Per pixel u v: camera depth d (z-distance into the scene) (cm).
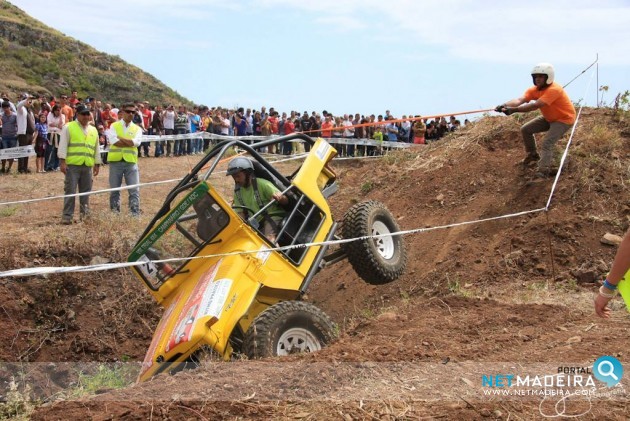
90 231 1161
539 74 958
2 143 1767
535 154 1066
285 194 843
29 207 1400
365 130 2320
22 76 3919
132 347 1017
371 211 862
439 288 902
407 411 457
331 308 1004
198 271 760
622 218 916
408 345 590
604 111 1186
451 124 2230
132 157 1292
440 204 1104
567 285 820
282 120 2370
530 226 935
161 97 4456
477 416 444
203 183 735
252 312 750
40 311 1019
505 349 577
